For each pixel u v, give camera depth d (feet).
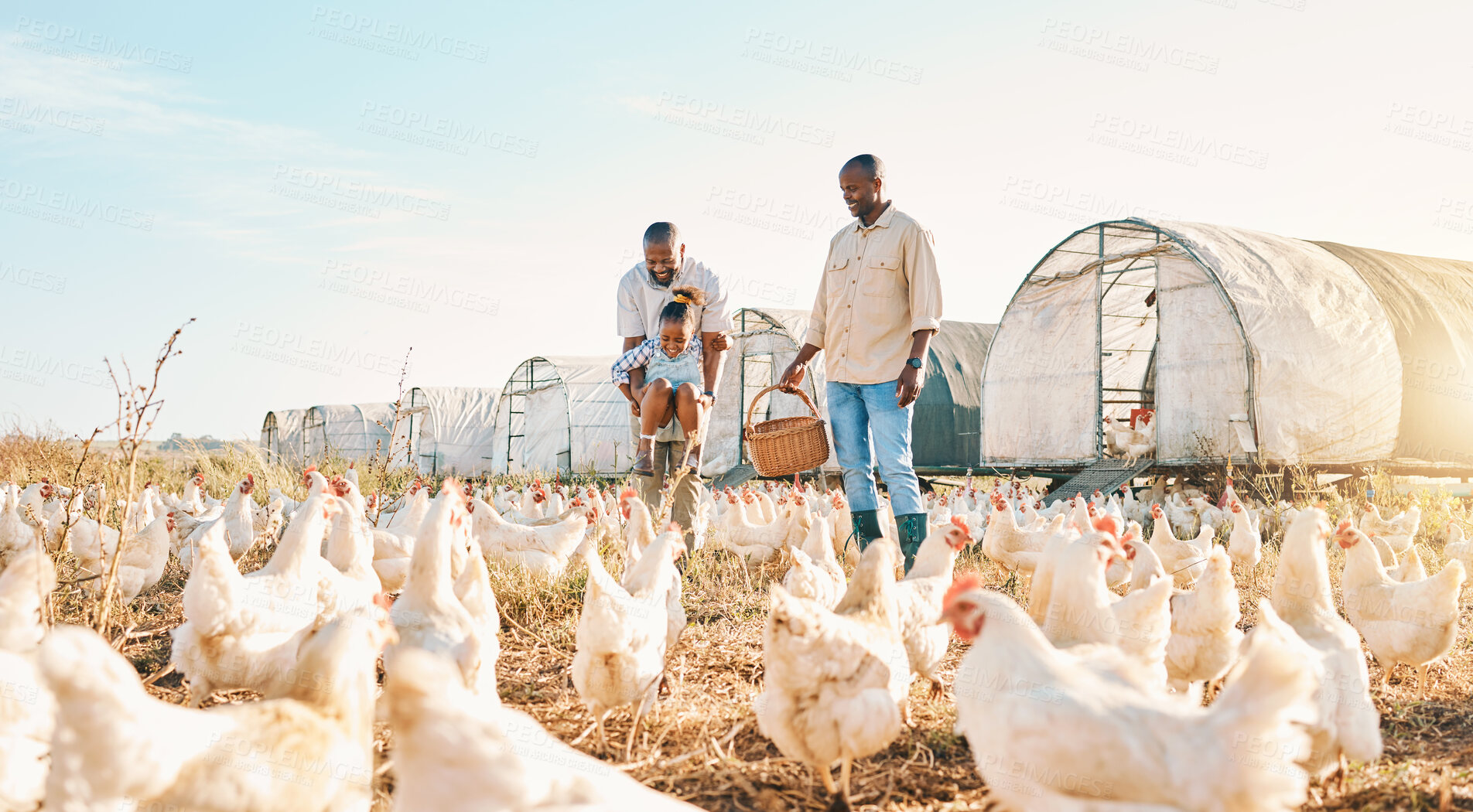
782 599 11.48
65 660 7.32
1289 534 14.97
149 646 19.44
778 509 40.73
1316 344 51.21
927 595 15.14
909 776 12.84
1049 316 66.39
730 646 19.58
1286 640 11.78
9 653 9.82
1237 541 29.89
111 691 7.41
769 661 11.56
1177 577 28.12
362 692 9.52
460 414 114.32
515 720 8.98
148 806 7.62
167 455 70.23
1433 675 18.40
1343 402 51.16
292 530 14.98
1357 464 52.31
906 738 14.35
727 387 79.87
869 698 11.34
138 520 29.30
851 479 23.59
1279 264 54.85
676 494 27.73
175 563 30.09
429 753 7.00
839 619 12.05
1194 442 54.90
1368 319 53.47
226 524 30.17
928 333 22.21
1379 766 13.14
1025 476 73.87
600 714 13.82
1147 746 8.68
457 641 12.46
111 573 14.43
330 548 18.42
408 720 7.08
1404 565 20.85
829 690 11.35
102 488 15.14
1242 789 8.38
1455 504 44.16
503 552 24.93
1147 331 74.59
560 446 89.04
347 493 22.68
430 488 48.08
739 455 78.33
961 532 16.79
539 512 38.73
